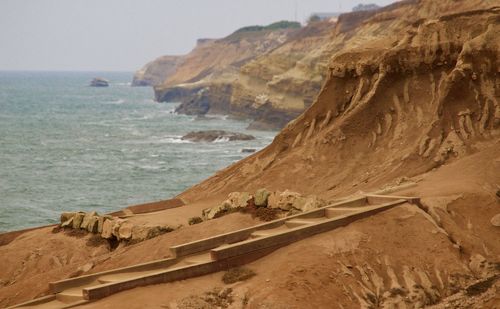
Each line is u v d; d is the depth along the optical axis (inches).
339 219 2127.2
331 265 1946.4
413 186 2502.5
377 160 3026.6
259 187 3125.0
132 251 2361.0
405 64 3208.7
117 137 7071.9
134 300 1772.9
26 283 2329.0
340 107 3339.1
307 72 7234.3
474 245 2164.1
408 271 2016.5
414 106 3144.7
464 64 3043.8
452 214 2253.9
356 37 6968.5
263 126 7416.3
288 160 3216.0
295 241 2058.3
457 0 5137.8
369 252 2041.1
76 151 6107.3
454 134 2928.2
